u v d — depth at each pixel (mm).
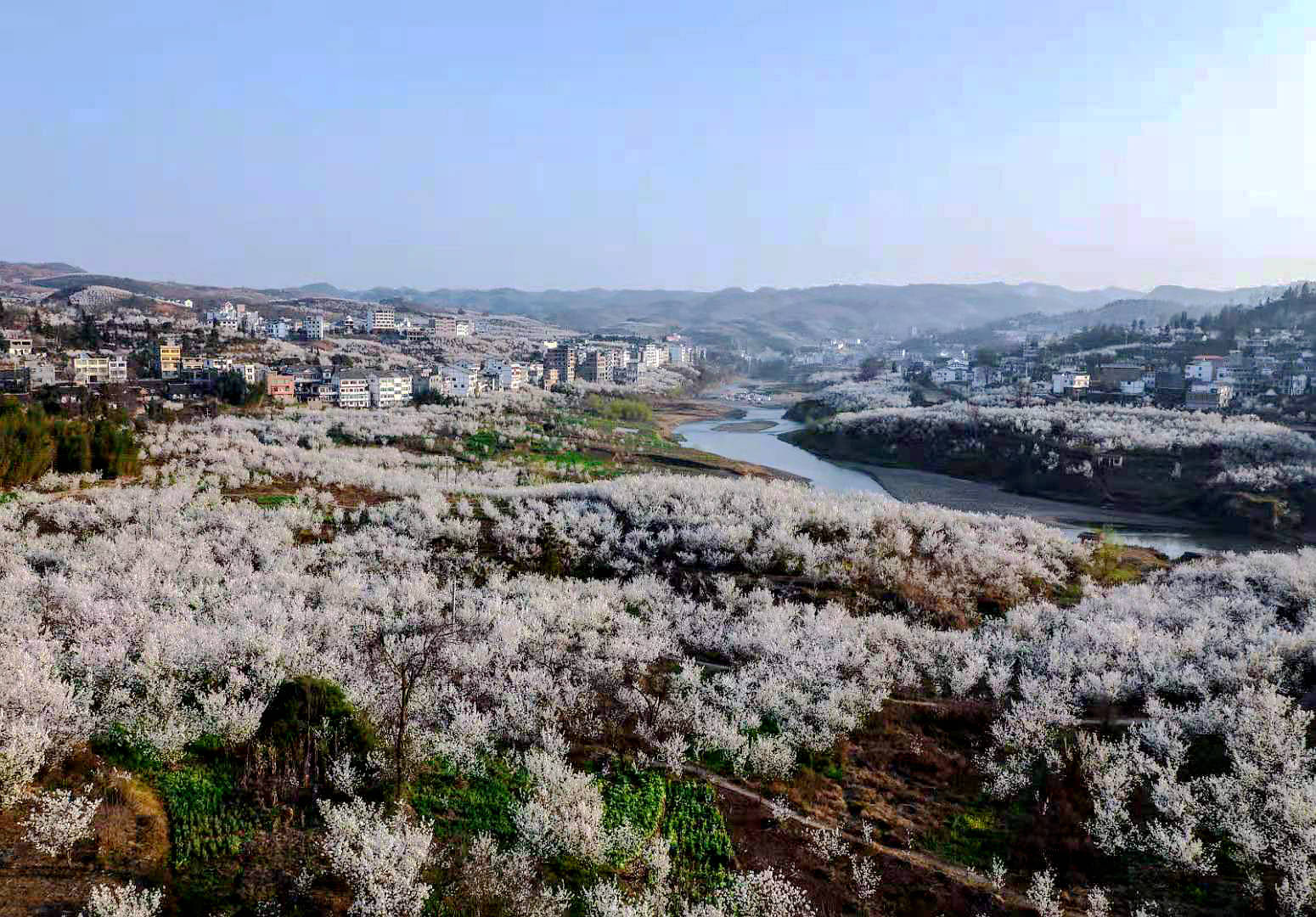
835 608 64125
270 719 35812
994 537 85688
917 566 76000
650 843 32469
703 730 41281
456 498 98875
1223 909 29188
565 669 47188
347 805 30922
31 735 30094
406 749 35062
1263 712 40844
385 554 72688
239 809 30469
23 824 27625
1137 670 48969
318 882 26953
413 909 25625
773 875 30938
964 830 34938
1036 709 43562
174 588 57125
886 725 44062
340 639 49000
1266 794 34906
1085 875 31562
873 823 35281
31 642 42688
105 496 86250
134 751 33656
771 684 46000
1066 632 58812
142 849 27547
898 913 29406
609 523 85062
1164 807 34000
